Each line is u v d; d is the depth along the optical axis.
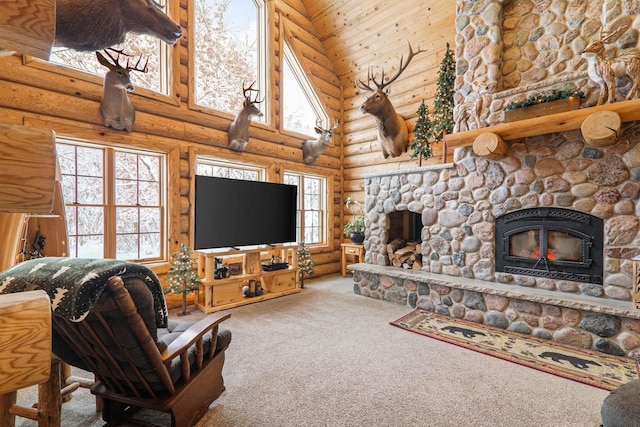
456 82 3.78
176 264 3.53
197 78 4.30
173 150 3.83
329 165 6.00
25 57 2.88
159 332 1.92
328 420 1.71
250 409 1.80
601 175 2.82
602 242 2.82
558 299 2.76
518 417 1.75
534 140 3.17
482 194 3.50
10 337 0.58
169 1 3.80
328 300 4.10
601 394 1.98
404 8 4.79
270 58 4.99
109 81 3.08
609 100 2.69
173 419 1.47
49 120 2.96
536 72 3.31
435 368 2.29
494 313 3.15
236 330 3.02
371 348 2.63
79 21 2.06
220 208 3.85
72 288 1.05
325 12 5.47
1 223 1.42
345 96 6.20
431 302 3.63
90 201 3.37
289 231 4.69
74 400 1.91
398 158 5.38
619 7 2.81
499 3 3.45
